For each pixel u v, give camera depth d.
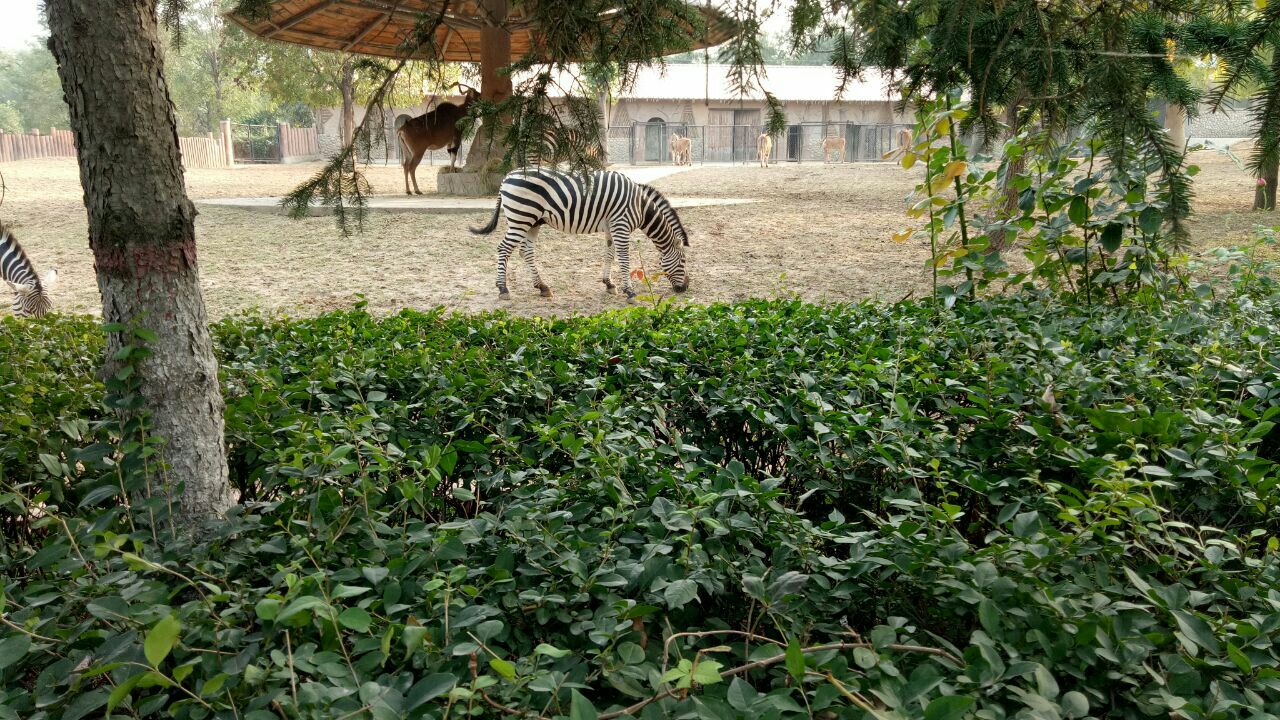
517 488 2.45
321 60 29.66
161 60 2.40
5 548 2.45
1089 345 3.71
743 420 3.10
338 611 1.71
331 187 3.21
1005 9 3.18
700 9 2.82
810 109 38.25
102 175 2.34
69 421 2.59
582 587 1.86
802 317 4.37
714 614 2.09
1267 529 2.33
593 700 1.75
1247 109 2.69
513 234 8.90
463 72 3.89
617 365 3.56
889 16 2.65
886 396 2.93
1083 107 3.52
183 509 2.47
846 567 1.92
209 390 2.53
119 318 2.43
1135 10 3.12
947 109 4.37
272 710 1.55
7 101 66.62
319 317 4.62
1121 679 1.58
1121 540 2.05
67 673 1.62
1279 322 3.95
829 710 1.60
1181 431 2.54
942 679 1.47
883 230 13.04
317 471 2.26
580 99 2.99
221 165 37.34
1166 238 4.36
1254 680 1.59
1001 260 4.79
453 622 1.73
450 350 3.81
